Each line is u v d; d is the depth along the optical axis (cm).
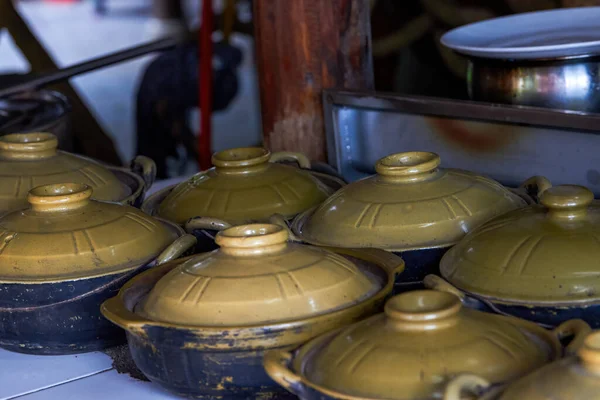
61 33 1275
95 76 964
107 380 140
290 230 151
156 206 188
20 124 252
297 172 183
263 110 236
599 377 84
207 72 320
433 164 153
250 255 123
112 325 146
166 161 405
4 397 137
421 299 105
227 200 172
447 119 188
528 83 178
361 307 117
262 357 115
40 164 185
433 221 145
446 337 100
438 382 95
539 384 87
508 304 116
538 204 138
